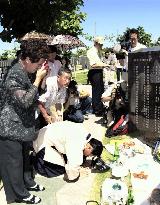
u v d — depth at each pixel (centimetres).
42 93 548
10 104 404
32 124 418
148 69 647
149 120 658
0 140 411
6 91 399
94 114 903
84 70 3522
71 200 448
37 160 520
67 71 579
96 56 867
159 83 630
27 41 393
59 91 604
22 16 1104
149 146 639
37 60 388
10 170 419
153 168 538
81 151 489
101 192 461
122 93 730
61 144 498
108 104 791
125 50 812
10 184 426
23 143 445
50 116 590
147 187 477
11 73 395
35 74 430
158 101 636
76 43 988
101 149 507
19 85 393
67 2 1143
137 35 785
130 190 446
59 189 478
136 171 526
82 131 500
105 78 955
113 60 1116
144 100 664
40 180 505
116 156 567
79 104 808
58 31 1171
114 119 727
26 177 468
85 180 502
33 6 1058
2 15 1116
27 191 440
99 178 507
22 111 405
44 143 509
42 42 395
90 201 442
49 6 1084
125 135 705
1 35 1141
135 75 679
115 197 434
